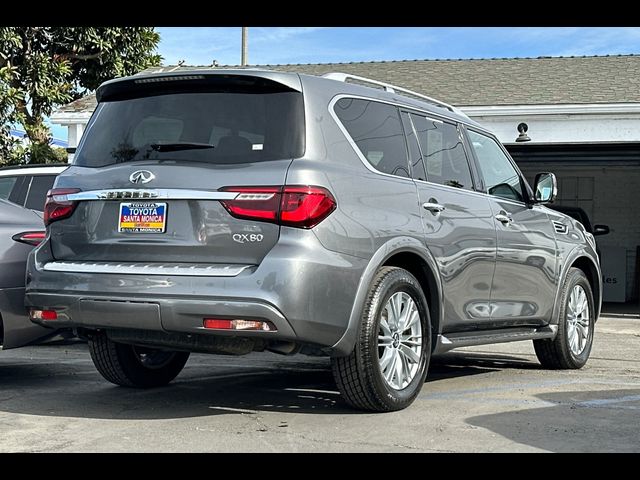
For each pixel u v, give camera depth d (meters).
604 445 4.45
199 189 4.73
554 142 13.60
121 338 5.04
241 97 4.98
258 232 4.62
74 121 15.23
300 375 6.84
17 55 15.74
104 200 5.01
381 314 5.04
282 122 4.84
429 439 4.56
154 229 4.83
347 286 4.78
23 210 6.17
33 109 16.16
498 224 6.25
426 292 5.61
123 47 16.89
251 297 4.51
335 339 4.76
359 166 5.08
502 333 6.45
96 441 4.49
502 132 13.84
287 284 4.52
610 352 8.80
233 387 6.21
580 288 7.50
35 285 5.11
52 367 7.25
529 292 6.65
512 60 18.05
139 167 4.93
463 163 6.18
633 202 19.31
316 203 4.64
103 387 6.19
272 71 4.95
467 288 5.89
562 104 13.43
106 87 5.32
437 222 5.57
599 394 5.98
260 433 4.68
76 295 4.89
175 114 5.06
